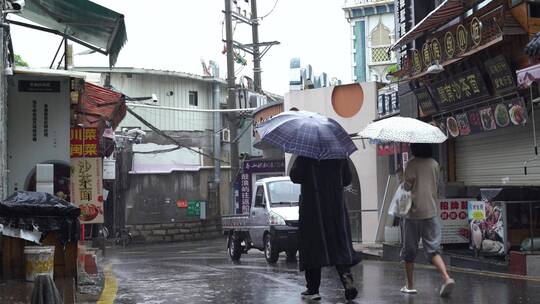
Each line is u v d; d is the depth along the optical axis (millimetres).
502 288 8680
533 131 11617
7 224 9031
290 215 14719
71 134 12805
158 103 32125
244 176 29031
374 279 9969
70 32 12312
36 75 11031
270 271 12047
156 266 14469
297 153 7281
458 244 12914
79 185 12750
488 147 13336
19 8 9922
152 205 31250
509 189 11055
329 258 7414
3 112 10133
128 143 30219
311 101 21875
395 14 16672
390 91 18125
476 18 11203
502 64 11258
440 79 13516
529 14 10562
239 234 16906
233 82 26281
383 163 19828
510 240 10969
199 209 32469
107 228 29906
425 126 8344
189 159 32719
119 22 11234
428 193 8062
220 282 10023
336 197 7562
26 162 11211
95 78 13617
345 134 7719
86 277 10211
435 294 8211
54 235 9617
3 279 9195
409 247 8219
